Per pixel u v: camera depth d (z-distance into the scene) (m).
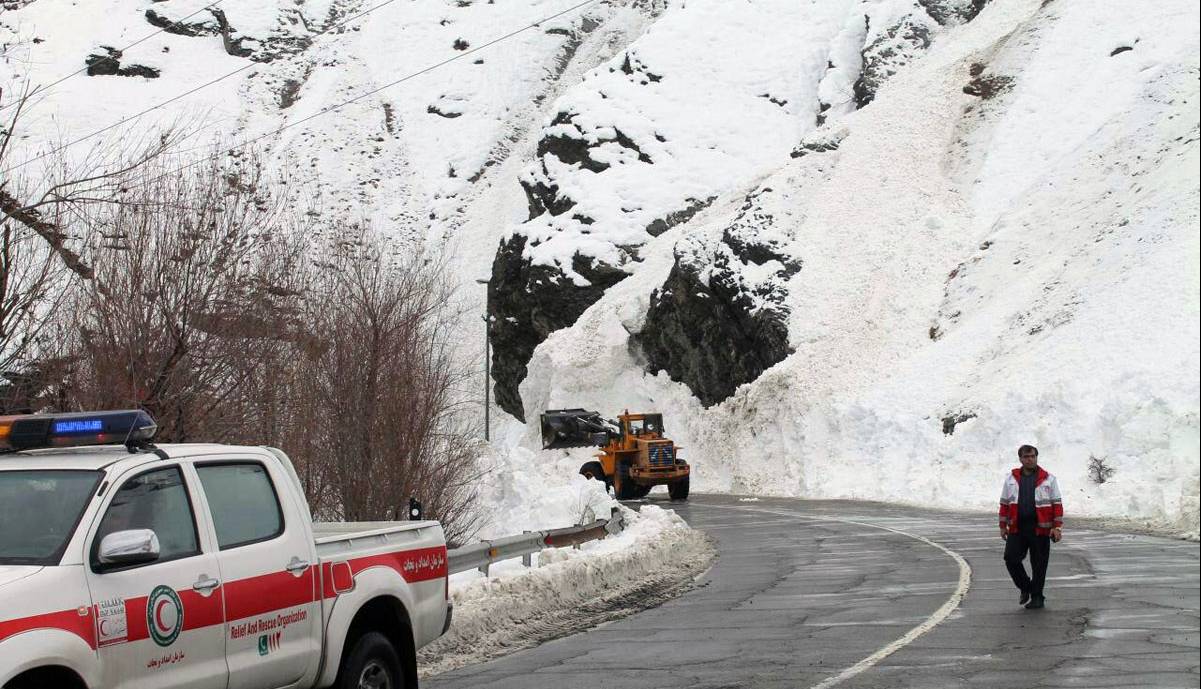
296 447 26.44
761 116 115.38
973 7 105.75
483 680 14.82
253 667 10.23
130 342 21.42
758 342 77.31
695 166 108.38
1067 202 69.12
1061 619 16.92
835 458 61.59
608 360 90.50
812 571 25.53
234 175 25.95
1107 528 32.62
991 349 59.53
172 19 191.38
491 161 152.38
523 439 92.62
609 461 62.97
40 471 9.79
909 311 71.44
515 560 25.66
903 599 20.08
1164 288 49.28
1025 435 48.38
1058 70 84.62
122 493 9.62
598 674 14.69
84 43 187.12
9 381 20.75
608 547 28.16
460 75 169.88
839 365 70.00
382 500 27.89
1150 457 39.75
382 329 28.86
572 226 103.44
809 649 15.58
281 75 177.38
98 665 8.73
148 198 22.56
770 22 128.50
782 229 83.31
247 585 10.30
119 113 161.50
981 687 12.54
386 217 143.25
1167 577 20.97
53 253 20.41
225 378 23.64
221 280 23.44
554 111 119.25
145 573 9.38
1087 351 49.59
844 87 113.75
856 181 86.38
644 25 172.88
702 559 29.77
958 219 77.88
